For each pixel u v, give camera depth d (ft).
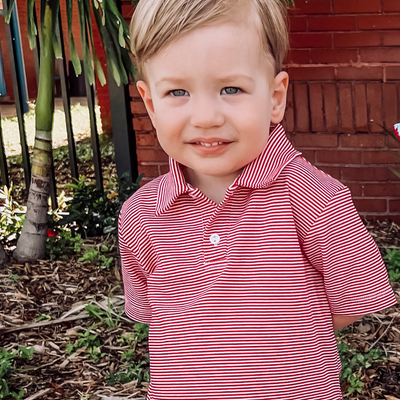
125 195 12.39
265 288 3.41
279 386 3.39
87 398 7.48
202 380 3.41
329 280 3.59
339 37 12.17
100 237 12.87
